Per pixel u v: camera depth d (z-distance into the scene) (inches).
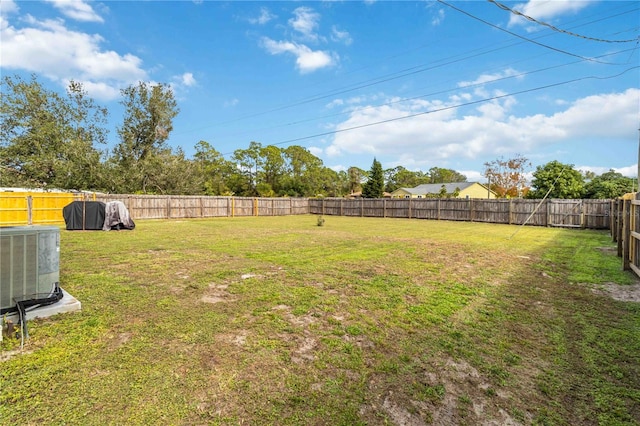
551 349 100.2
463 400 73.9
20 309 103.0
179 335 104.0
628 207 215.0
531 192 918.4
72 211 438.6
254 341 101.3
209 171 1507.1
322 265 218.8
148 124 935.0
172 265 211.9
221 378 79.9
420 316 126.8
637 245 197.3
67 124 812.6
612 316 129.0
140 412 65.8
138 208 679.7
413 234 437.1
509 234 454.0
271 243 326.3
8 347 91.7
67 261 221.5
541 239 396.5
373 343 102.5
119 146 901.2
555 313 132.3
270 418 65.6
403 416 67.6
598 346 102.3
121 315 120.0
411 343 103.0
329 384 78.9
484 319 124.9
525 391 77.9
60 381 76.0
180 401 70.0
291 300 142.6
